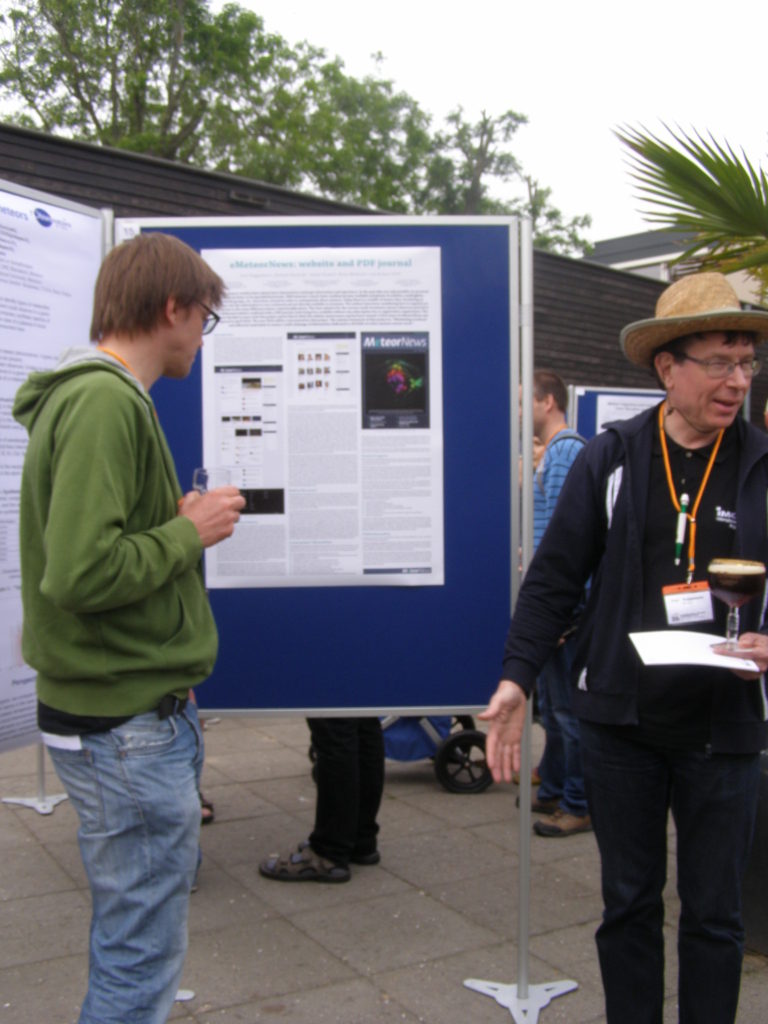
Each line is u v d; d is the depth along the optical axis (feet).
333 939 10.51
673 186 13.79
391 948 10.34
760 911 10.51
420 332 9.66
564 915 11.30
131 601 5.78
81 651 5.88
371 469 9.69
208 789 15.84
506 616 9.78
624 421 7.68
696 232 14.56
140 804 5.96
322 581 9.74
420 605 9.76
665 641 6.66
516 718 7.56
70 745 5.97
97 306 6.52
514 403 9.73
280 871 12.03
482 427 9.71
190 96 80.38
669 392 7.22
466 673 9.78
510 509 9.75
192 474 9.78
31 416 6.21
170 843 6.10
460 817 14.79
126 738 5.94
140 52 76.54
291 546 9.74
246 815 14.55
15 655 10.32
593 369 34.55
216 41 79.77
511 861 12.98
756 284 15.43
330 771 11.80
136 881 6.04
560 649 13.70
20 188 10.51
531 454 9.67
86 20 74.74
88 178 21.47
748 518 6.97
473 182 126.52
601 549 7.66
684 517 7.07
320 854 12.03
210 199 23.49
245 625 9.76
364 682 9.77
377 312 9.66
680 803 7.15
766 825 10.34
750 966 10.30
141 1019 6.08
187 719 6.31
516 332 9.70
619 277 35.27
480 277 9.66
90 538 5.48
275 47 83.92
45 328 10.87
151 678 6.05
